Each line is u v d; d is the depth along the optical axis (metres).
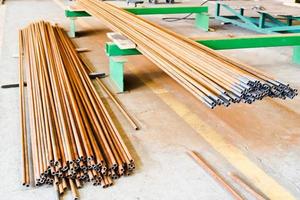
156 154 2.36
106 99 3.27
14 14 7.98
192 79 2.36
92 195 1.95
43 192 1.97
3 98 3.25
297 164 2.26
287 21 6.20
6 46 5.05
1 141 2.48
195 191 1.98
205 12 6.37
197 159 2.27
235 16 6.91
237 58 4.66
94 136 2.37
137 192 1.98
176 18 7.70
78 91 3.07
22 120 2.74
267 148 2.45
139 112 3.00
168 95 3.39
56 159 2.00
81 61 4.21
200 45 3.22
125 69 4.15
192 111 3.04
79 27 6.47
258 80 2.13
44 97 2.87
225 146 2.47
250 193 1.96
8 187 2.01
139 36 3.58
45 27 5.51
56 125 2.42
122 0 10.39
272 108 3.12
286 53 4.94
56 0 10.69
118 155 2.18
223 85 2.19
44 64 3.66
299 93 3.43
